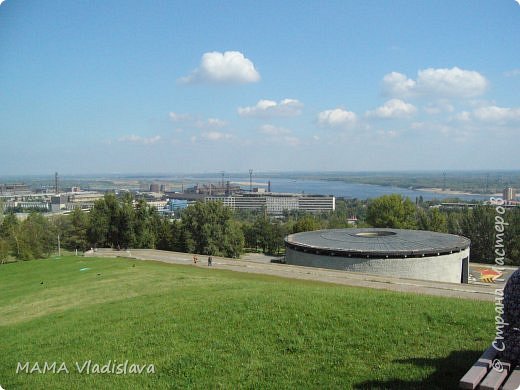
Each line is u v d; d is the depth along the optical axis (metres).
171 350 12.30
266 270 34.03
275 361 11.08
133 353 12.45
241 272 32.84
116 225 63.44
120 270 32.19
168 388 10.20
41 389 10.87
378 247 35.84
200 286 21.78
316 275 31.39
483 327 12.46
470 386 7.15
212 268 35.41
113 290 23.55
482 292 24.44
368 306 14.80
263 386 9.85
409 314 13.81
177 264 38.53
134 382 10.67
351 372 10.11
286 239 41.50
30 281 32.03
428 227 64.38
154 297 19.58
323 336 12.36
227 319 14.29
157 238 68.19
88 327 15.52
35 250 76.56
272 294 17.28
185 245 64.25
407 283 27.95
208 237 63.59
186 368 11.11
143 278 27.06
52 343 14.27
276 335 12.70
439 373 9.62
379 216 67.06
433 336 11.93
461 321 12.97
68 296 23.69
